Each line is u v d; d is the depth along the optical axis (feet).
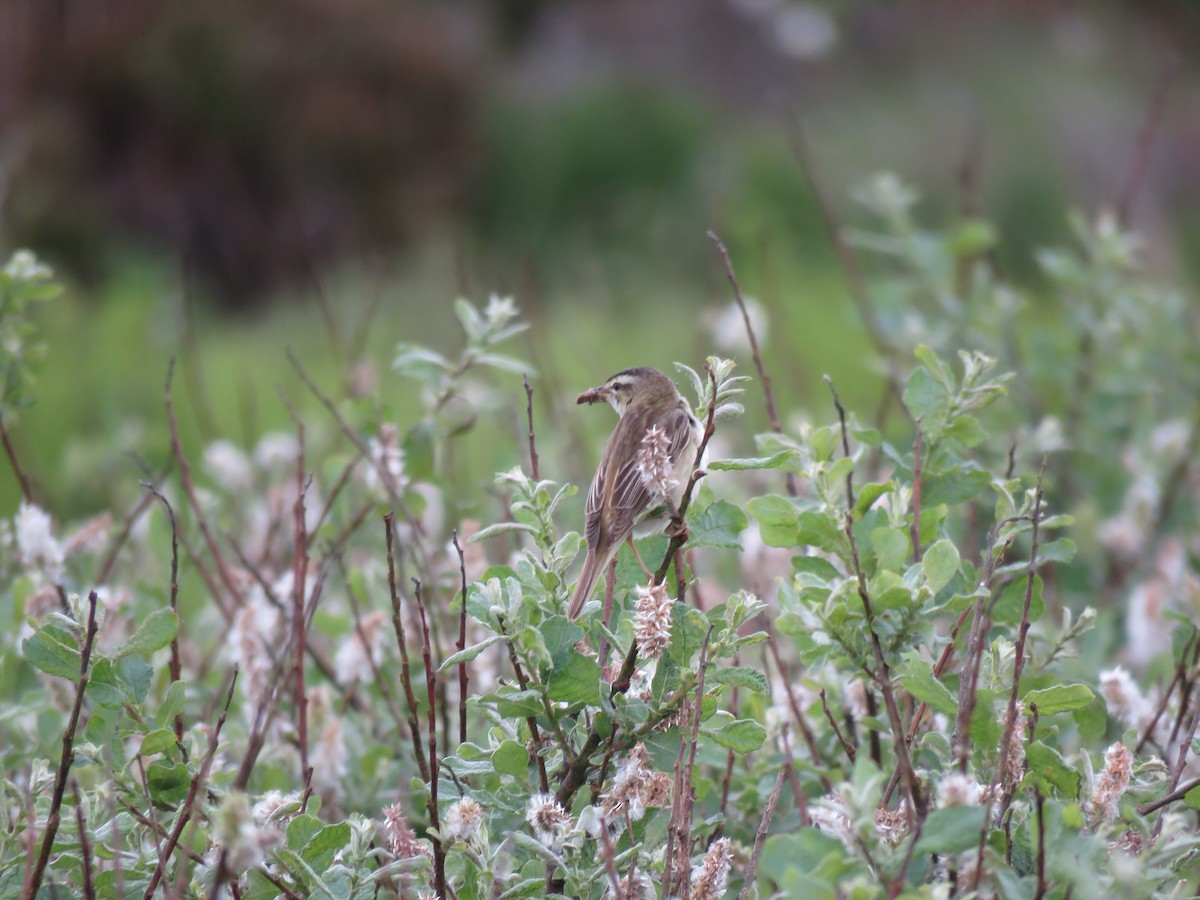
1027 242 124.88
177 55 119.75
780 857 16.24
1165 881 18.34
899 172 132.98
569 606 20.49
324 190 120.37
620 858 18.15
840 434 23.98
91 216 109.09
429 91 131.03
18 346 28.89
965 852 16.97
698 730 18.90
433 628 24.93
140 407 70.33
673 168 133.90
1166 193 141.69
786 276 106.42
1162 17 183.11
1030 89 156.04
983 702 19.02
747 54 156.35
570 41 158.20
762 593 28.19
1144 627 28.35
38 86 117.60
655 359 82.12
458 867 19.53
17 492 54.75
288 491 36.45
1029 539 32.27
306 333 90.79
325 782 24.30
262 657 25.34
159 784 20.36
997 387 22.91
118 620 26.99
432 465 29.86
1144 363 41.01
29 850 18.06
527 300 47.09
